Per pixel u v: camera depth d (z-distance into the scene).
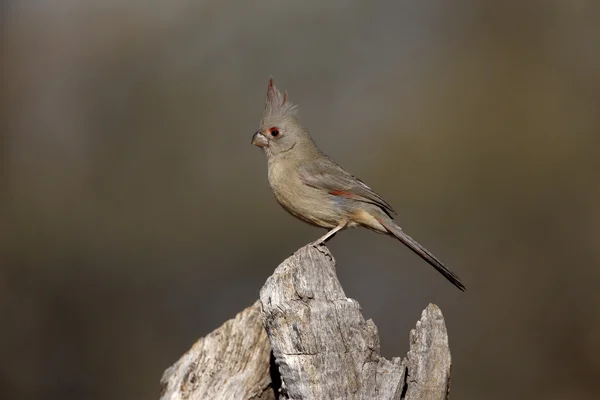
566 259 15.33
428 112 16.41
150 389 14.79
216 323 15.05
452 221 15.57
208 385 7.32
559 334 14.95
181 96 16.61
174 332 15.13
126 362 14.98
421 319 6.30
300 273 6.23
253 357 7.36
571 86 16.47
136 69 16.86
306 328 5.97
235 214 15.73
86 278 15.36
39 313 15.02
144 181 16.09
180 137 16.34
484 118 16.20
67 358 14.80
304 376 5.92
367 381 5.97
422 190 15.71
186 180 16.05
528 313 15.09
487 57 16.88
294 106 9.41
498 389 14.70
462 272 15.30
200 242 15.64
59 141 16.36
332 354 5.96
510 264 15.36
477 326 15.02
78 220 15.69
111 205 15.91
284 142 9.21
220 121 16.52
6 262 15.13
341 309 6.09
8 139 16.19
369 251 15.36
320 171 9.09
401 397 6.09
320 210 9.08
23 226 15.45
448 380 6.17
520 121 16.11
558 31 16.98
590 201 15.54
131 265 15.55
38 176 16.02
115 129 16.50
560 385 14.67
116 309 15.30
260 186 15.84
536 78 16.50
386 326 14.88
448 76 16.84
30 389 14.55
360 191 9.04
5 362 14.55
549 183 15.66
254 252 15.51
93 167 16.16
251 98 16.72
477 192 15.64
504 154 15.89
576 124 16.05
